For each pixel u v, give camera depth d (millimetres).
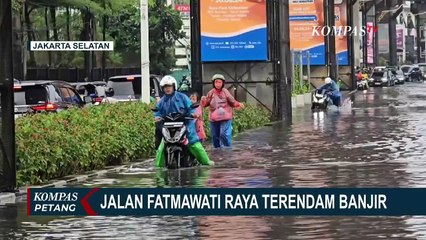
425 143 39500
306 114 68312
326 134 46500
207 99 40156
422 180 26094
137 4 84750
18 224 20344
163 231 18969
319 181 26391
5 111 25234
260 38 57562
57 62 88812
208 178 28062
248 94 60656
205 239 17969
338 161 32469
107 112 34719
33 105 40938
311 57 100438
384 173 28172
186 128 31422
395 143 39812
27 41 71562
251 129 52000
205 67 60219
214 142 40062
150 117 36906
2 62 25188
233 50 57562
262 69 60375
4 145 25172
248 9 57344
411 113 65562
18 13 66938
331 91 76625
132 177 29016
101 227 19656
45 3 68562
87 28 77625
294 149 38156
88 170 30938
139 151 35312
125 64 95750
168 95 31500
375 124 53562
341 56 120875
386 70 154625
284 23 62406
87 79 80250
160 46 92875
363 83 131750
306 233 18375
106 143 32062
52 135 28266
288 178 27422
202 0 57406
